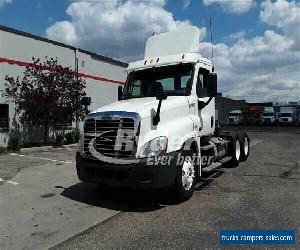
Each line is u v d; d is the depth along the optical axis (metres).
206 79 9.74
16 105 17.02
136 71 9.70
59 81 17.34
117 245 5.57
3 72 16.56
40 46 18.62
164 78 9.28
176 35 10.07
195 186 9.28
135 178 7.11
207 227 6.27
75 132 19.84
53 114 17.09
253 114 62.34
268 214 6.91
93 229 6.30
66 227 6.42
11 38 16.94
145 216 6.98
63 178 10.46
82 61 21.83
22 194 8.70
